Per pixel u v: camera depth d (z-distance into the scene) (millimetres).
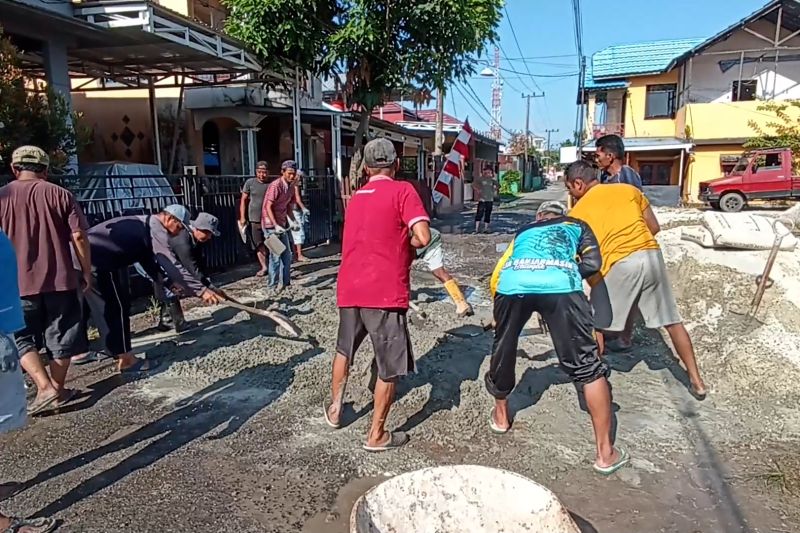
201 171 13766
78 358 4520
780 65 22750
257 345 4879
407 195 3137
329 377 4207
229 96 13375
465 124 12172
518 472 2992
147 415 3621
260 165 7996
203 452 3180
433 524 2385
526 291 2992
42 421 3521
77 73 11102
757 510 2629
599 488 2844
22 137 5781
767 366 4098
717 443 3242
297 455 3156
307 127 16719
